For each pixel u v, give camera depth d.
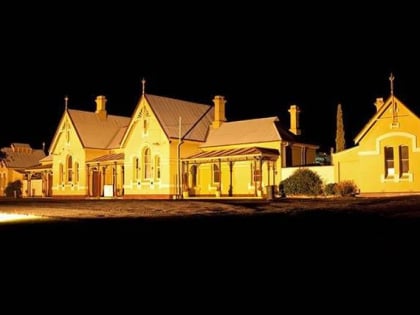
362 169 37.03
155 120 48.78
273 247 11.48
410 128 35.16
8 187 68.25
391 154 36.06
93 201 40.97
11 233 15.67
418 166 34.78
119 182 53.41
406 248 10.68
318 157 61.12
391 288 7.44
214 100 51.03
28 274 9.05
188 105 52.41
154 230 15.71
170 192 47.28
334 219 17.91
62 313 6.61
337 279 8.09
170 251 11.30
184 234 14.43
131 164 50.78
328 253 10.44
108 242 13.05
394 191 35.53
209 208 26.77
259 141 45.19
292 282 8.02
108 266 9.70
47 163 64.94
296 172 41.25
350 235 13.10
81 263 10.08
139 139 50.16
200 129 50.38
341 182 37.78
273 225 16.38
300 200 33.53
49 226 17.89
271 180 43.88
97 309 6.76
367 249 10.74
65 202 39.50
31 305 6.99
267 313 6.43
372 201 27.61
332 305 6.68
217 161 44.94
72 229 16.64
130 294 7.52
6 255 11.14
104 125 58.84
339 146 57.25
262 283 8.02
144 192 49.44
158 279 8.48
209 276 8.62
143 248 11.84
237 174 45.75
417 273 8.34
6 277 8.80
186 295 7.39
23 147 77.50
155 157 48.75
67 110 57.62
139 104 50.19
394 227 14.62
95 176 55.62
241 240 12.82
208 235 14.05
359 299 6.91
